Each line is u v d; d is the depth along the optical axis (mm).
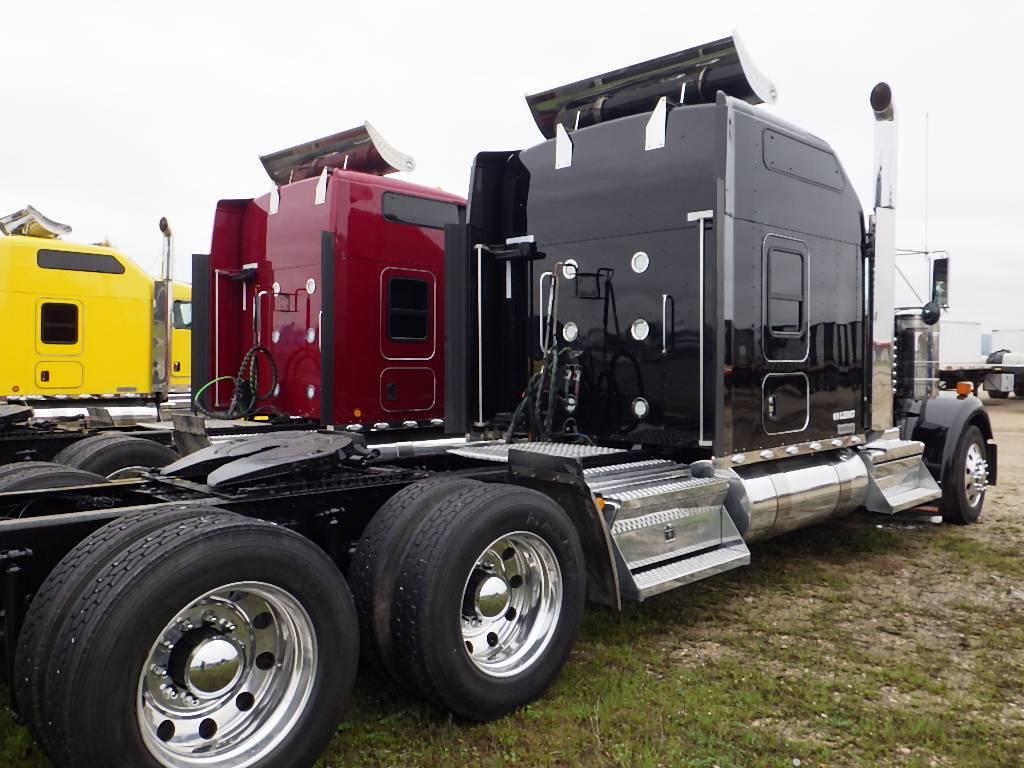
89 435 6414
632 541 4137
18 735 3143
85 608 2428
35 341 9289
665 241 5148
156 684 2580
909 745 3234
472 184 5906
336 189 7094
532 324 5926
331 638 2859
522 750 3143
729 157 4883
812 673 3918
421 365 7730
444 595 3191
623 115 5871
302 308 7422
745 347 5039
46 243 9375
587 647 4211
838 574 5617
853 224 6086
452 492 3484
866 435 6305
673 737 3252
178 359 13352
